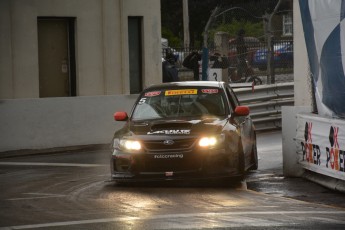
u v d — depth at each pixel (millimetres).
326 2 17328
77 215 14273
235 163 17969
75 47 30062
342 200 16406
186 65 38812
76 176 20516
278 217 13719
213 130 17812
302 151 19312
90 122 28359
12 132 26688
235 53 40312
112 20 30641
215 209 14789
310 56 18797
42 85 29656
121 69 30938
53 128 27547
